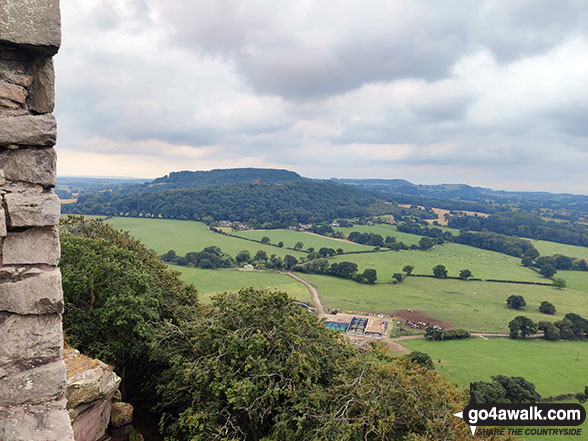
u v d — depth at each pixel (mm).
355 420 11289
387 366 13125
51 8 4750
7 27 4535
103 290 14148
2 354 4895
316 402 11352
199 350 13453
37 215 4992
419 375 13234
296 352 12531
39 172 5055
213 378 12469
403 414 11617
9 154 4910
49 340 5180
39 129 4941
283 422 11180
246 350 12570
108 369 9805
